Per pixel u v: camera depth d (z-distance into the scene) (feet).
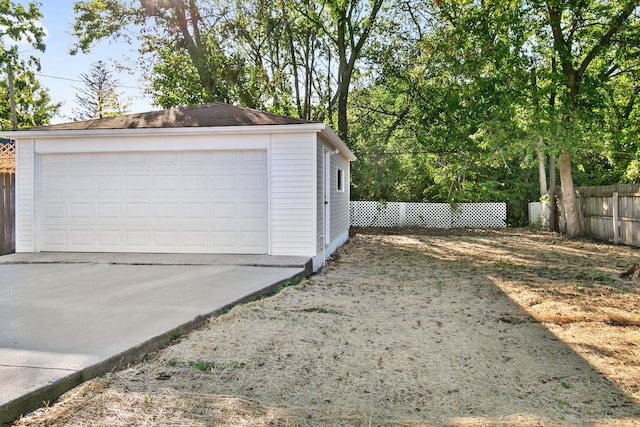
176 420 8.45
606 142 44.75
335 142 32.78
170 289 18.92
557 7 39.83
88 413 8.64
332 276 25.18
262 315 15.88
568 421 8.73
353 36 66.85
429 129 62.44
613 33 40.83
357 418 8.77
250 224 28.12
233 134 27.63
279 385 10.29
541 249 38.37
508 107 40.34
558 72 40.96
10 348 11.37
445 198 66.23
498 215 61.72
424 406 9.45
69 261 25.58
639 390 10.28
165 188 28.55
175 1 59.62
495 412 9.16
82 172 29.01
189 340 13.07
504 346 13.32
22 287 19.21
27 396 8.62
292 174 27.30
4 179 30.19
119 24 60.64
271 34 68.85
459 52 43.50
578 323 15.80
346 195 47.24
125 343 11.80
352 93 73.72
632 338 14.12
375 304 18.30
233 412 8.81
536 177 69.82
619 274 25.34
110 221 28.91
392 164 64.08
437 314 16.92
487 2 41.04
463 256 34.53
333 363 11.69
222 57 63.93
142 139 28.25
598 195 44.39
